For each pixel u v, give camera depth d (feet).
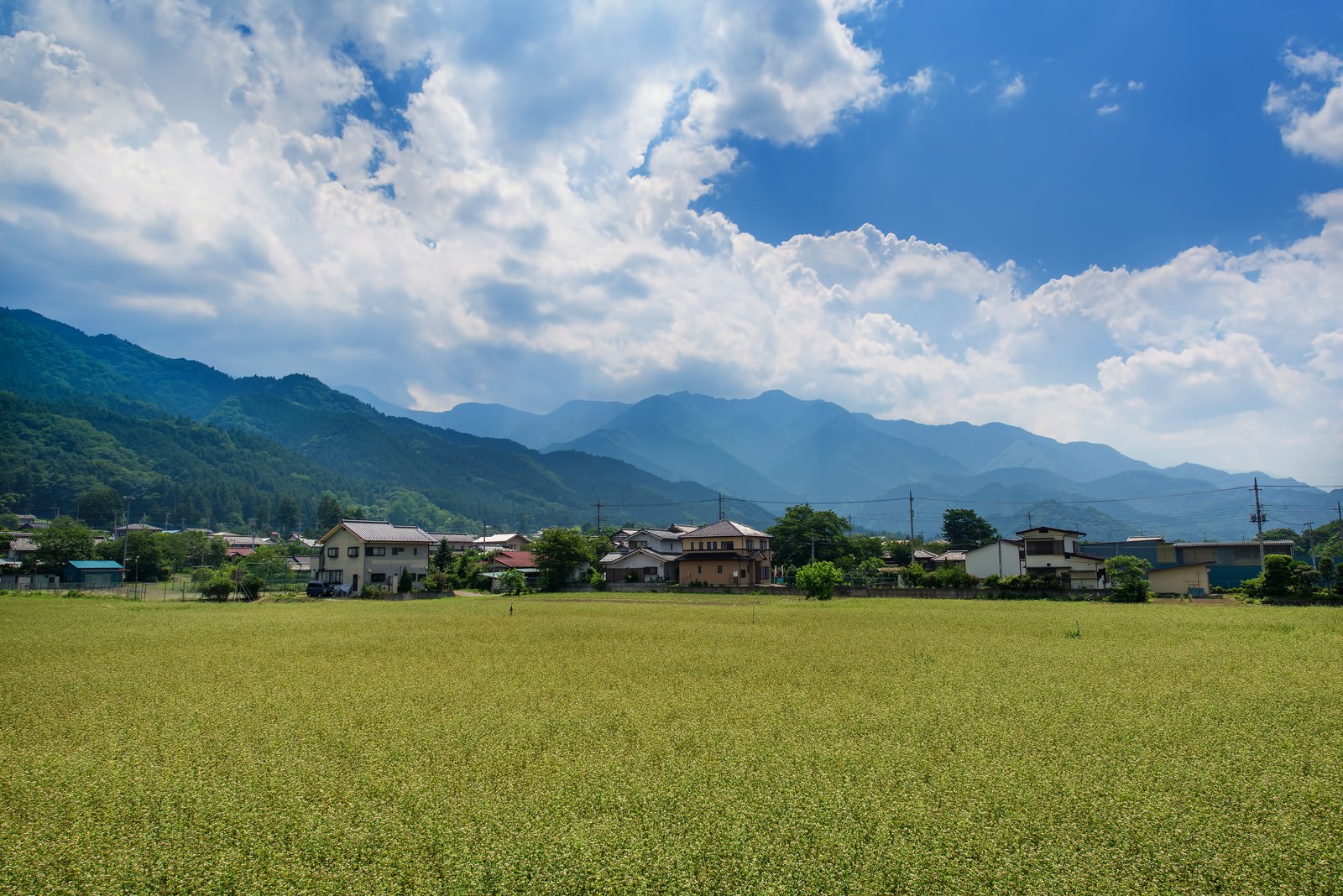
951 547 359.87
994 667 72.38
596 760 41.27
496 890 26.45
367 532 259.60
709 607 162.20
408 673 71.36
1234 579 240.32
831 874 27.17
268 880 27.22
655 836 30.35
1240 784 36.60
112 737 47.09
